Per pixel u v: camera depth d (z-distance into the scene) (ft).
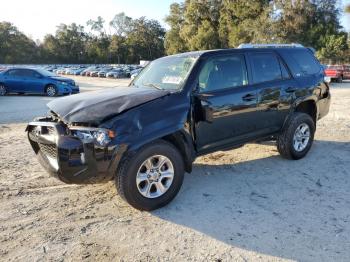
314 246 10.93
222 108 15.15
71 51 386.73
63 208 13.79
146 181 13.12
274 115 17.72
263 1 177.47
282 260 10.28
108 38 388.37
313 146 22.27
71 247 11.08
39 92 57.47
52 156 13.05
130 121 12.34
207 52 15.65
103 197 14.76
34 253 10.75
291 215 12.97
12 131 28.19
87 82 106.63
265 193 15.01
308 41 162.61
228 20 196.75
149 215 13.15
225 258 10.42
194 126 14.33
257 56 17.31
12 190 15.52
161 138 13.57
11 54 356.79
